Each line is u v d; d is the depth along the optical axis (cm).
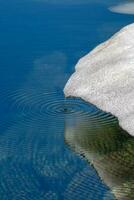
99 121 5369
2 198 4269
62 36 8225
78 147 5003
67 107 5734
